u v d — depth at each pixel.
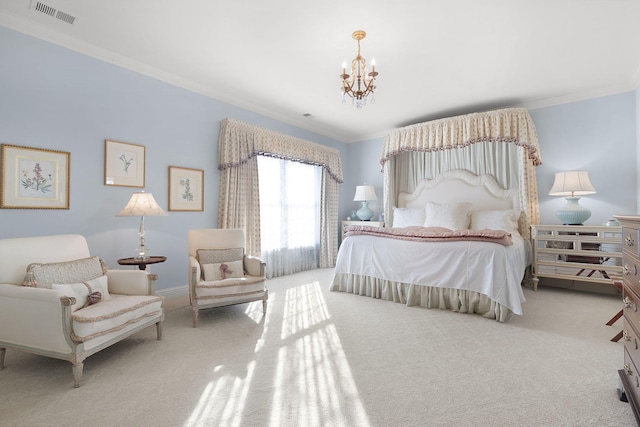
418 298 3.40
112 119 3.24
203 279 3.14
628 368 1.55
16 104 2.65
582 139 4.22
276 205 5.08
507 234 3.17
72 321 1.83
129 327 2.19
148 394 1.73
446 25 2.68
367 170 6.41
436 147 4.88
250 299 2.98
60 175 2.88
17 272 2.07
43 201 2.78
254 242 4.59
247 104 4.59
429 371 1.97
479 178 4.92
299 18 2.60
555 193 4.05
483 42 2.95
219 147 4.26
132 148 3.38
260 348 2.33
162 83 3.66
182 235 3.86
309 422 1.49
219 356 2.20
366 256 3.80
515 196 4.61
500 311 2.88
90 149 3.08
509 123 4.32
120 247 3.30
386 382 1.84
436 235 3.39
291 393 1.73
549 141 4.45
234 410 1.58
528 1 2.37
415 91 4.16
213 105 4.20
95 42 2.99
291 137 5.19
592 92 4.12
